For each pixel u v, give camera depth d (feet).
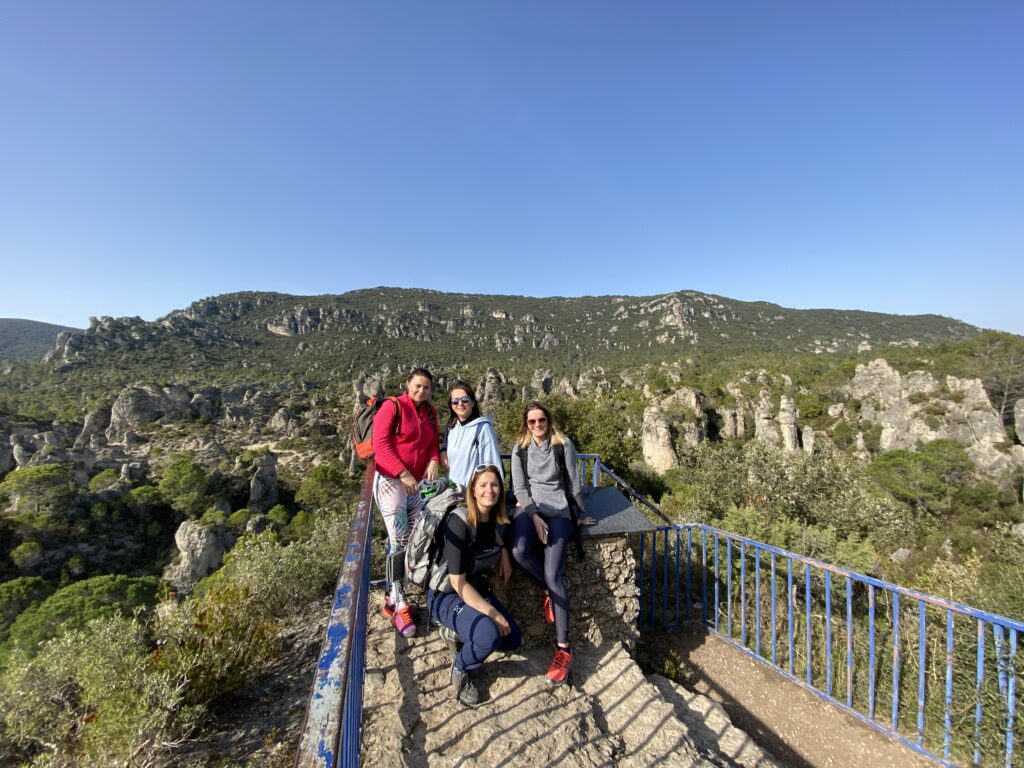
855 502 42.60
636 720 9.46
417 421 11.28
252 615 16.97
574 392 283.59
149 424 219.82
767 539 25.88
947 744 10.98
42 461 150.10
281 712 12.23
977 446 125.39
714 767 8.52
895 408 160.86
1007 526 38.27
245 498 152.97
